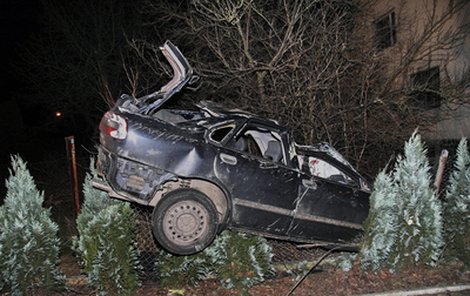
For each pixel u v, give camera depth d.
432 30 11.51
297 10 8.71
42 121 23.48
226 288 5.77
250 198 5.88
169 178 5.67
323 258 6.35
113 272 5.48
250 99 9.53
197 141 5.77
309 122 9.23
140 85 12.23
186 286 5.77
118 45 16.53
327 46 9.10
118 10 17.12
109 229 5.52
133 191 5.64
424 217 6.27
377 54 9.59
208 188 5.91
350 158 9.65
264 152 6.73
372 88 9.74
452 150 11.34
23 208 5.48
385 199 6.15
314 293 5.79
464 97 11.02
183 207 5.59
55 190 11.82
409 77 10.96
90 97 18.02
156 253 6.27
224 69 9.70
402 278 6.16
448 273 6.31
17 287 5.37
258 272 5.79
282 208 6.02
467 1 12.12
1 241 5.37
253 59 9.66
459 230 6.39
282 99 8.97
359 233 6.48
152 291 5.71
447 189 6.69
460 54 12.16
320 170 6.65
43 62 19.02
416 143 6.46
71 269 6.33
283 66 8.89
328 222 6.27
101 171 5.80
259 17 9.81
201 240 5.64
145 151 5.59
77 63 18.02
